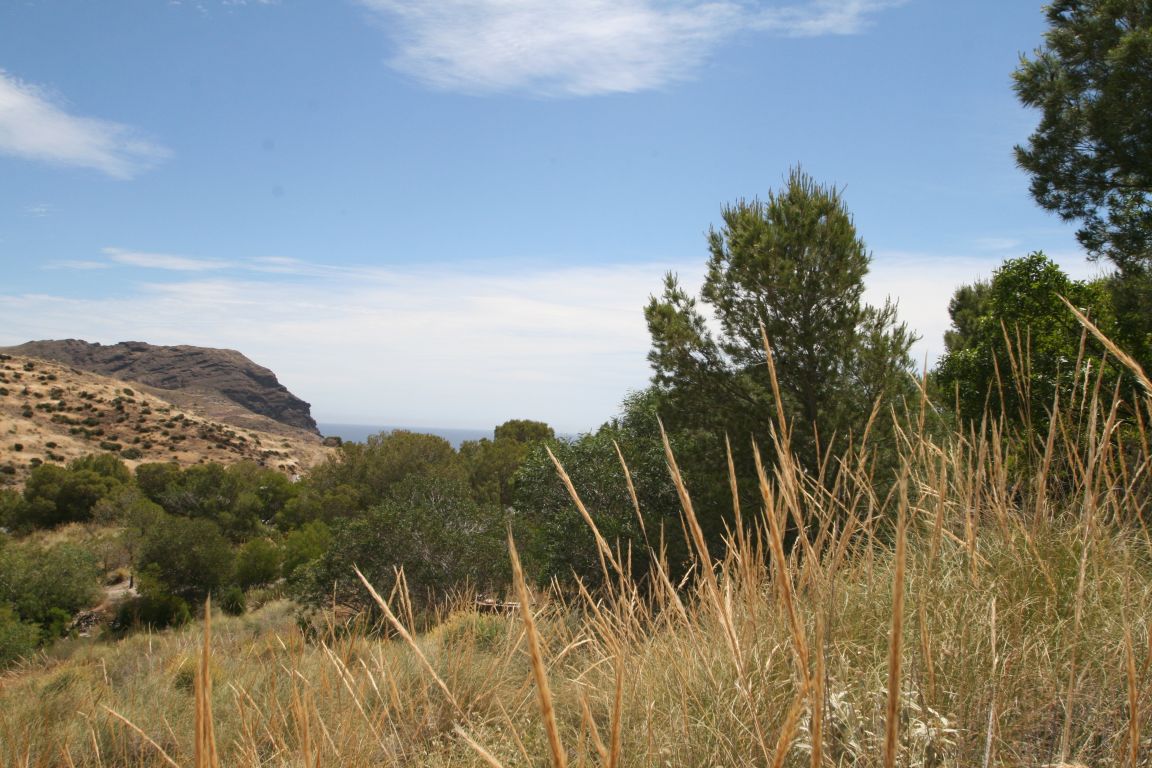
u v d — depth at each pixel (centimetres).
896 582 72
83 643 1747
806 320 1120
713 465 1184
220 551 2822
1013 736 149
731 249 1184
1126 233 1025
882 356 1028
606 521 1357
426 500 1953
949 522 216
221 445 9012
